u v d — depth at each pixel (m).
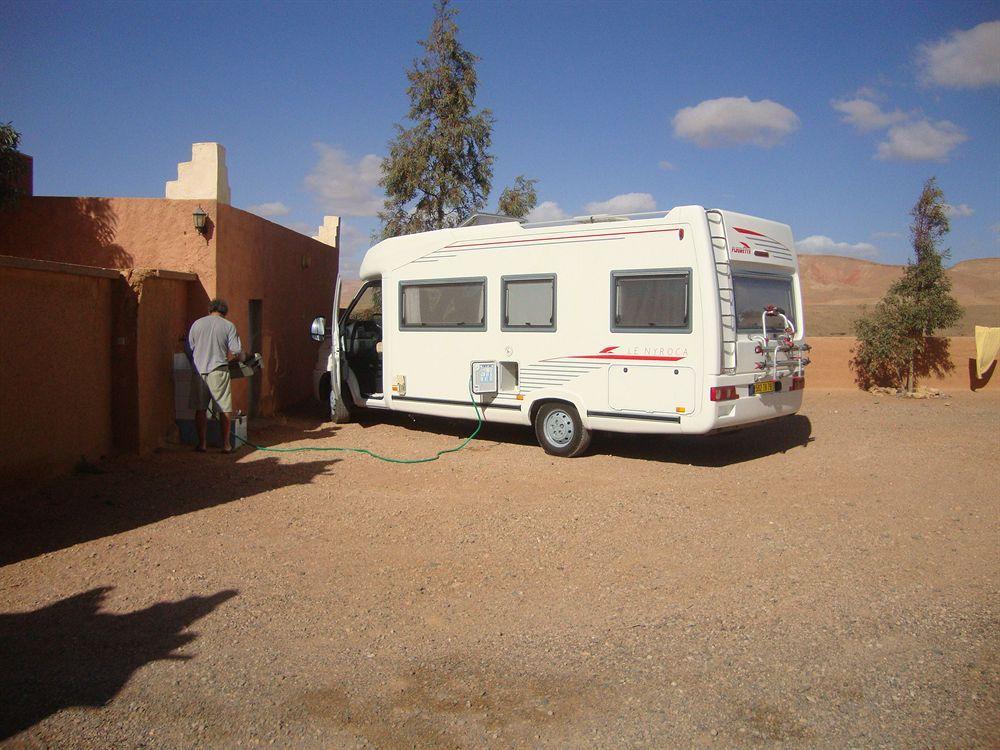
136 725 3.44
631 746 3.28
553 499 7.21
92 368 8.19
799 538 6.02
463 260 9.78
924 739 3.29
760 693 3.69
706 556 5.64
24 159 10.27
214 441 9.57
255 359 9.59
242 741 3.32
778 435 10.63
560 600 4.88
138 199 9.91
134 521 6.43
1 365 6.91
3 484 6.99
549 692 3.74
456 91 14.95
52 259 10.06
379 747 3.28
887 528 6.26
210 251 9.89
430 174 15.23
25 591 4.96
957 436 10.33
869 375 15.40
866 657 4.04
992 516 6.56
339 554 5.71
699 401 8.02
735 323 8.23
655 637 4.32
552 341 9.04
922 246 14.35
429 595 4.96
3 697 3.66
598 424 8.77
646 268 8.33
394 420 12.02
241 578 5.21
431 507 6.95
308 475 8.16
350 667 4.00
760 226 8.81
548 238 9.04
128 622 4.51
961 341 15.23
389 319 10.59
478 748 3.28
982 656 4.04
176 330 9.55
